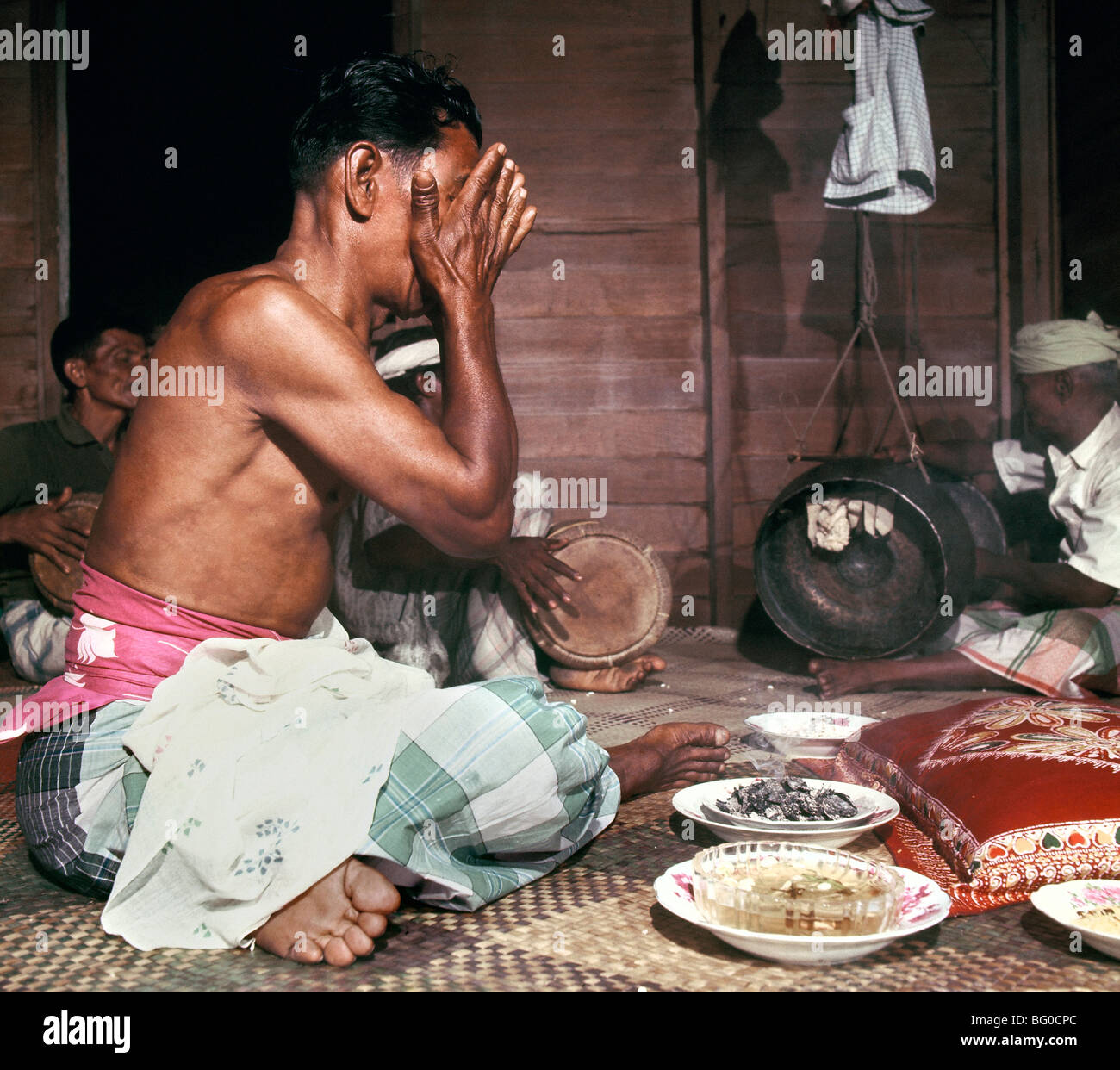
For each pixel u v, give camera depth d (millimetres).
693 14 4086
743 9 4066
